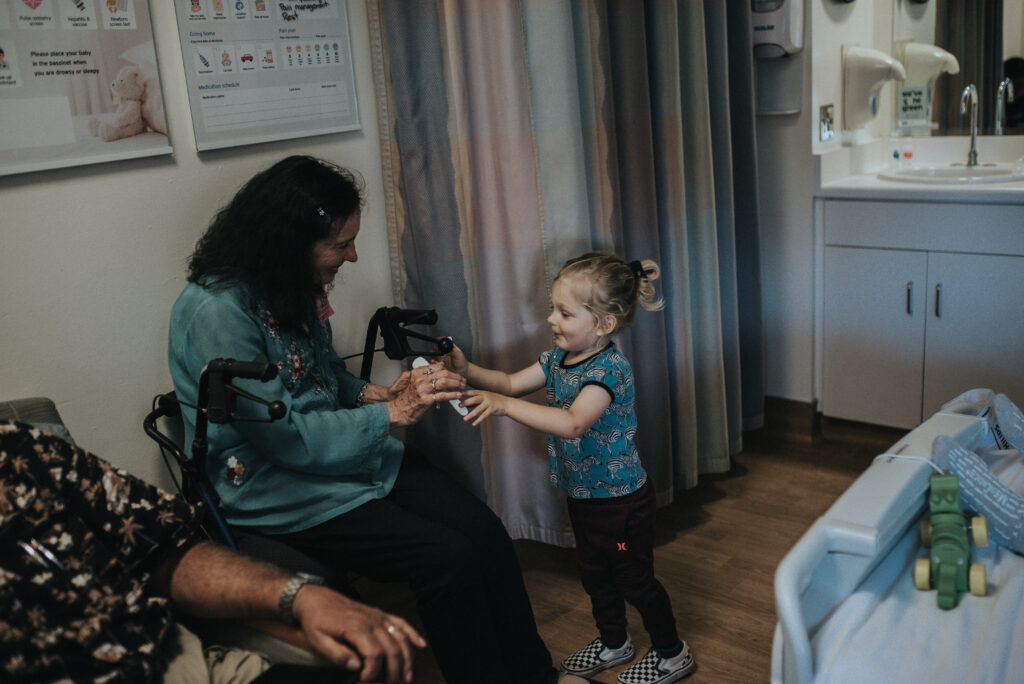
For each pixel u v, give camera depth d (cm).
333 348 214
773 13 274
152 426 160
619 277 175
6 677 116
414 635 123
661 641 190
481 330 219
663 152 229
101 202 175
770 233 311
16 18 157
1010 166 294
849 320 300
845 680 113
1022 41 293
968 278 271
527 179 203
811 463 295
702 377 254
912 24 315
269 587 127
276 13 196
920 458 142
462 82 202
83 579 124
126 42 173
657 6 219
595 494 184
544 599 224
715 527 254
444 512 177
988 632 117
